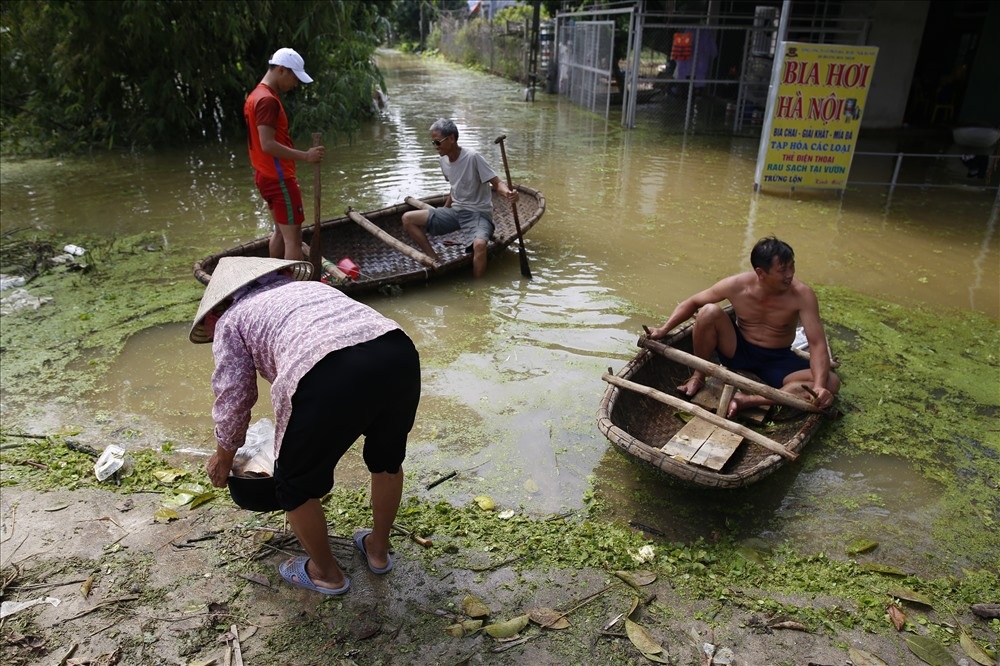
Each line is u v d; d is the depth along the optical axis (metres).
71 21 11.54
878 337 5.27
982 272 6.71
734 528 3.26
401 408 2.53
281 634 2.64
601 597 2.82
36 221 8.00
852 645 2.61
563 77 19.95
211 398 4.35
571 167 10.87
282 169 5.47
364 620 2.71
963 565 3.06
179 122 12.65
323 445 2.39
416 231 6.18
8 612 2.72
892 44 13.59
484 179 6.10
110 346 4.99
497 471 3.67
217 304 2.55
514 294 5.96
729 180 10.23
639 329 5.35
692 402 4.24
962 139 12.27
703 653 2.56
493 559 3.03
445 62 35.69
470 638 2.63
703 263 6.77
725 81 14.19
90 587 2.85
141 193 9.29
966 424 4.14
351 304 2.53
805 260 6.99
